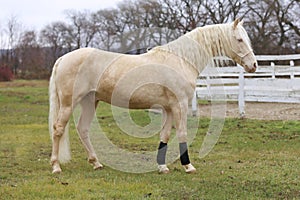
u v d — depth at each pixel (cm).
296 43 3022
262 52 3031
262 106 1356
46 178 577
